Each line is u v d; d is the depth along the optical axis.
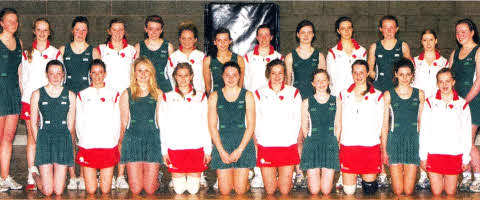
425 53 4.86
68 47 4.75
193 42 4.80
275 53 4.91
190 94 4.40
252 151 4.40
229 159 4.33
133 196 4.32
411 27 7.77
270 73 4.41
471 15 7.72
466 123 4.37
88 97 4.36
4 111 4.52
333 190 4.59
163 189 4.60
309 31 4.79
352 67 4.39
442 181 4.39
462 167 4.38
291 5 7.85
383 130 4.42
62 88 4.40
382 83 4.89
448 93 4.38
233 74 4.33
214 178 5.07
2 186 4.50
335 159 4.37
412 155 4.36
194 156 4.36
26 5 7.79
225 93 4.41
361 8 7.80
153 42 4.90
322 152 4.38
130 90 4.41
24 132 7.28
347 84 4.88
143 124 4.39
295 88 4.45
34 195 4.34
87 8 7.82
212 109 4.39
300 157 4.71
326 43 7.85
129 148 4.36
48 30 4.66
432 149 4.36
